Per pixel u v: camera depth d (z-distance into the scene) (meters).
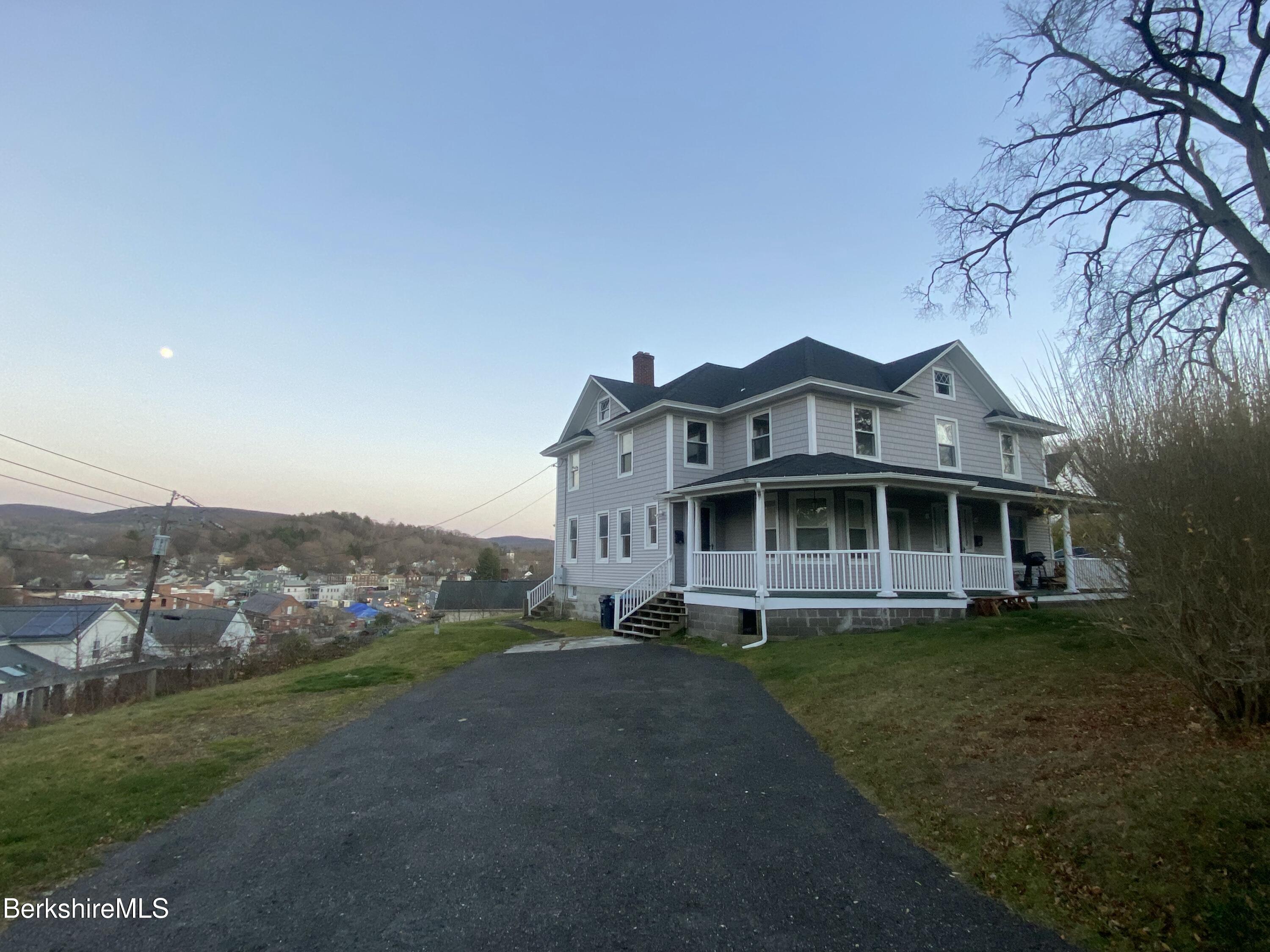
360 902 3.81
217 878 4.12
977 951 3.28
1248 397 4.69
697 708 8.31
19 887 4.03
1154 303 14.10
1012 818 4.52
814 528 15.84
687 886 3.96
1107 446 5.32
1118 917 3.43
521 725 7.72
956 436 19.00
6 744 7.49
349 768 6.27
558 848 4.49
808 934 3.46
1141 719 5.50
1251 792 3.96
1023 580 18.45
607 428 21.20
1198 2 11.73
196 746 7.06
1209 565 4.51
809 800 5.29
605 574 21.02
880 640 11.16
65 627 27.98
